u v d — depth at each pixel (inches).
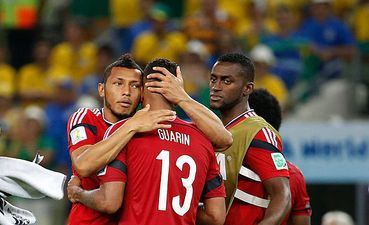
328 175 1013.2
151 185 478.9
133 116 483.8
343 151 1012.5
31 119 1168.8
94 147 476.4
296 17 1327.5
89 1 1421.0
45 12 1461.6
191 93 1150.3
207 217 499.8
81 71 1332.4
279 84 1169.4
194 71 1164.5
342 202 1058.7
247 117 558.9
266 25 1280.8
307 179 1018.1
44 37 1427.2
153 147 482.9
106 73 506.3
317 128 1015.0
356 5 1309.1
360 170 1010.1
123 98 498.6
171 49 1264.8
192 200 486.3
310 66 1226.6
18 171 493.4
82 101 1206.3
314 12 1270.9
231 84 554.6
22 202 1088.8
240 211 549.6
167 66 498.6
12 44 1424.7
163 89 490.9
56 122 1211.9
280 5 1275.8
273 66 1209.4
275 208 537.3
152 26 1290.6
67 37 1370.6
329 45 1257.4
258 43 1240.2
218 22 1263.5
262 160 543.8
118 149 476.4
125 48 1317.7
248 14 1320.1
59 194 494.3
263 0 1339.8
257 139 547.2
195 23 1262.3
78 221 496.7
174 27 1296.8
